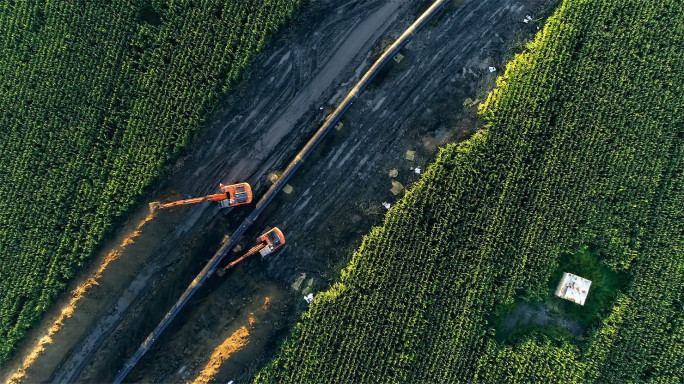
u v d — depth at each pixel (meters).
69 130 33.84
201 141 34.62
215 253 34.25
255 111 35.00
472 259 33.59
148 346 33.19
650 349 33.66
